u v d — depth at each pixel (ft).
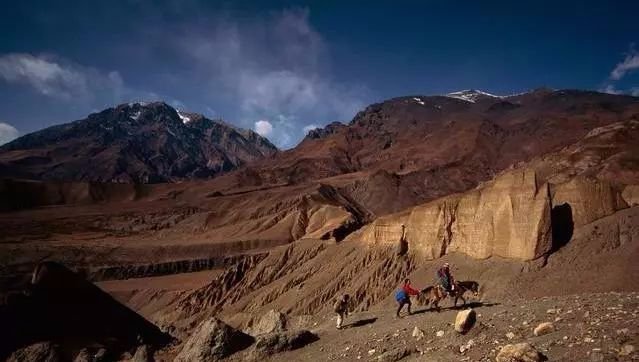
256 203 572.10
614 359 38.93
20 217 569.23
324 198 536.83
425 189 580.71
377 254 238.27
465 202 199.41
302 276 273.13
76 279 146.72
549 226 153.99
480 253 175.63
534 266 151.74
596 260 140.77
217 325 77.61
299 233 457.27
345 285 234.99
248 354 73.15
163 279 388.37
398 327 69.21
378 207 559.38
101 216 586.45
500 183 177.17
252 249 439.63
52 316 127.13
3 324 117.39
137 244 448.65
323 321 99.76
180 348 92.53
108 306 147.64
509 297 141.69
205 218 541.34
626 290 122.31
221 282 315.17
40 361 99.96
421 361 52.54
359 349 64.28
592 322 49.44
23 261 395.55
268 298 269.64
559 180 229.66
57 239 479.82
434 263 200.23
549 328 50.34
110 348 114.62
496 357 44.70
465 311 57.77
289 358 70.28
